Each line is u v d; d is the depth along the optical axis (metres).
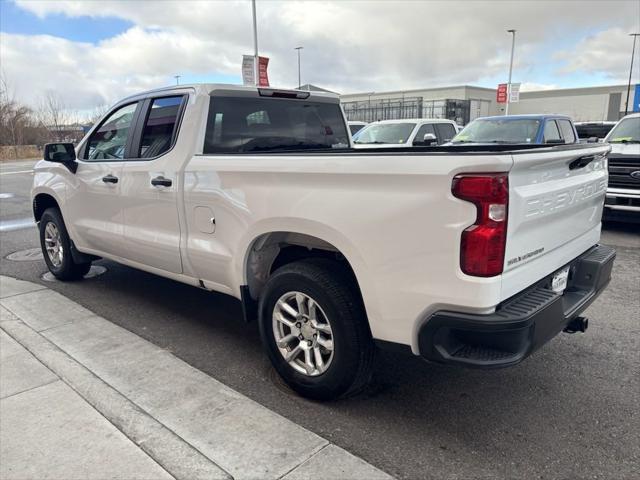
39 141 38.97
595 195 3.39
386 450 2.70
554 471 2.53
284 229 3.07
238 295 3.56
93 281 5.70
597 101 58.19
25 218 10.23
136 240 4.27
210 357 3.85
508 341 2.44
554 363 3.66
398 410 3.09
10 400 3.14
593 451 2.68
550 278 2.95
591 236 3.50
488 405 3.13
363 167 2.64
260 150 4.13
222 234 3.49
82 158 5.01
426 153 2.48
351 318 2.87
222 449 2.65
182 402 3.11
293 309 3.19
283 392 3.32
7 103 37.75
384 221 2.59
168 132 3.98
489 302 2.38
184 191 3.71
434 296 2.49
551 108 60.91
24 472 2.49
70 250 5.42
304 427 2.92
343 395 3.07
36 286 5.50
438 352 2.53
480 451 2.69
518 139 9.52
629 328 4.26
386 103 49.72
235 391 3.24
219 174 3.43
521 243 2.54
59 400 3.14
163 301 5.05
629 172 7.47
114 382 3.37
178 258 3.90
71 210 5.09
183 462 2.54
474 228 2.34
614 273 5.82
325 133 4.69
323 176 2.82
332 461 2.55
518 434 2.83
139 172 4.11
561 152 2.74
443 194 2.39
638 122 8.80
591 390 3.29
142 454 2.62
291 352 3.20
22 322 4.39
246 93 4.00
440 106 45.53
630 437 2.79
